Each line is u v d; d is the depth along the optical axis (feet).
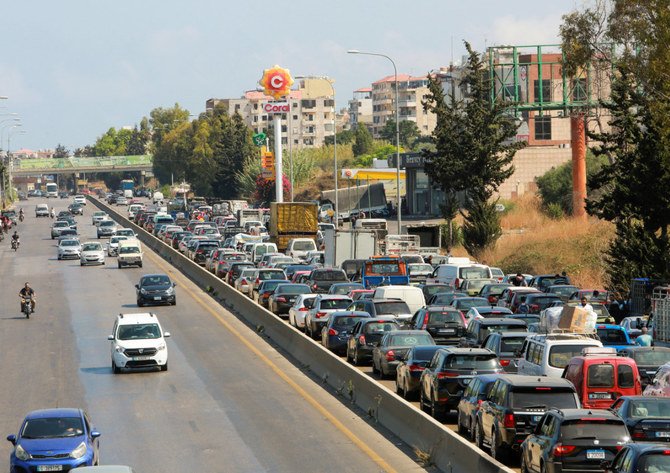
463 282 511.81
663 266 470.39
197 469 233.14
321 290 532.73
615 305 428.97
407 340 333.83
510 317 375.66
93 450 225.15
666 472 165.78
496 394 222.89
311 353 376.48
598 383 239.50
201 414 297.33
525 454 201.16
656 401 211.20
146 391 335.88
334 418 288.51
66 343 451.94
